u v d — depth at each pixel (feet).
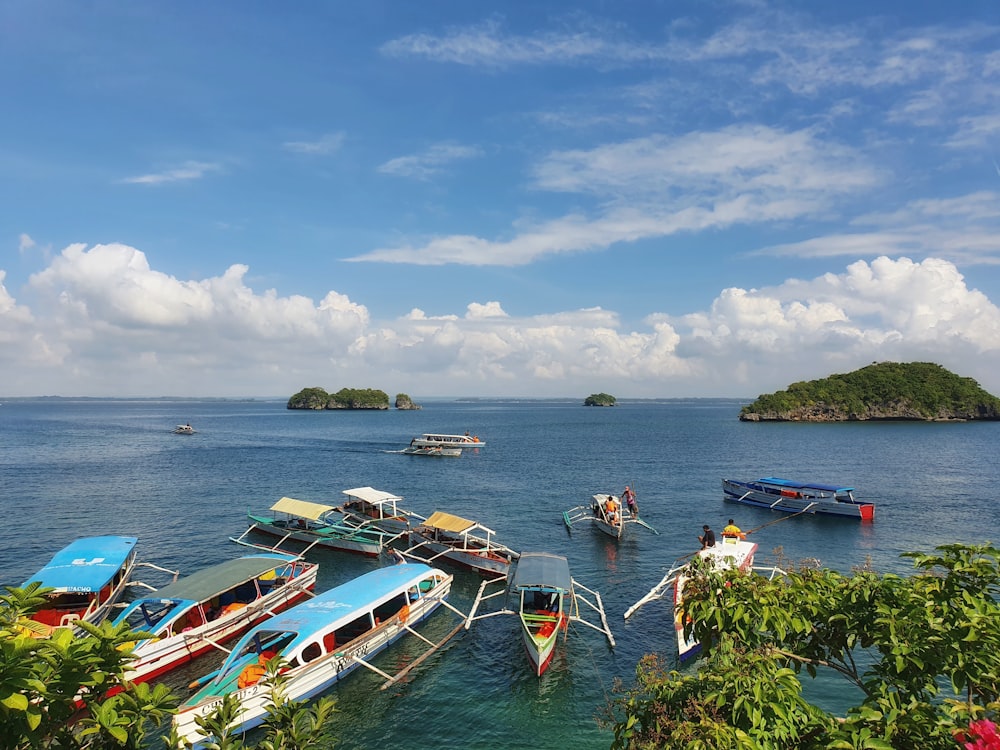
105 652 23.50
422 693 79.71
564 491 233.55
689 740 28.53
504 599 113.39
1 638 20.27
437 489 237.86
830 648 36.27
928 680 31.17
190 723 65.77
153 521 177.37
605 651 91.56
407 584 97.55
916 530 172.45
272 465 309.22
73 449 384.88
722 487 239.71
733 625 34.30
